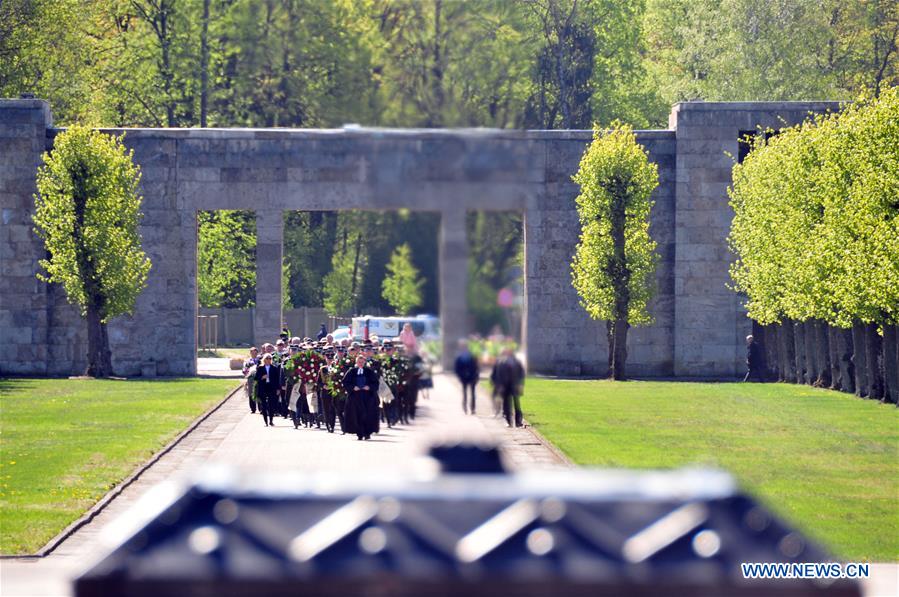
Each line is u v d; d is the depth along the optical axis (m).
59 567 40.34
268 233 154.75
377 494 8.33
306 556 7.88
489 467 9.84
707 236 160.75
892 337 114.75
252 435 87.62
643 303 152.38
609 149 152.12
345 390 84.25
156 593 7.83
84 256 149.00
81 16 197.38
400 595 7.72
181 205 157.62
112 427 90.06
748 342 154.88
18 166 156.75
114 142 152.12
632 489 8.44
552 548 7.87
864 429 89.50
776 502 56.06
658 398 118.88
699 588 7.73
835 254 123.12
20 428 89.06
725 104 159.75
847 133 123.38
